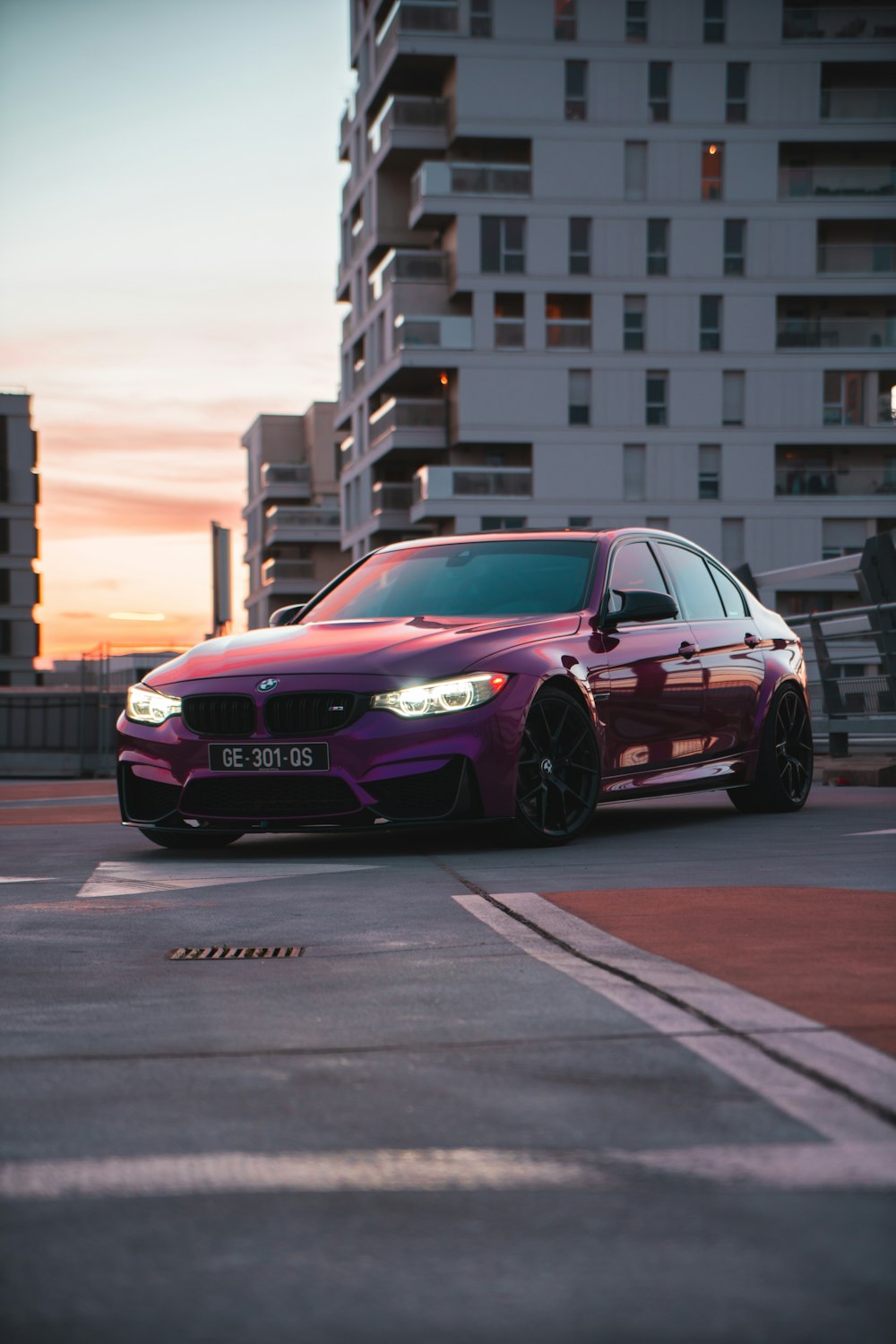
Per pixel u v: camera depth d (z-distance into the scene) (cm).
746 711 789
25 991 361
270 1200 212
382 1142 238
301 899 506
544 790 647
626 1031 307
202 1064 288
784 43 4841
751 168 4872
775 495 4916
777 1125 242
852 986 343
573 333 4853
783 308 4959
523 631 661
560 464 4831
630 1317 171
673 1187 214
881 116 4897
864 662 1226
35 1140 243
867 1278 180
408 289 4869
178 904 502
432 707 612
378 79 5041
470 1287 180
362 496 5491
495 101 4766
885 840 661
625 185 4844
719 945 399
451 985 358
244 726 628
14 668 6262
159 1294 180
